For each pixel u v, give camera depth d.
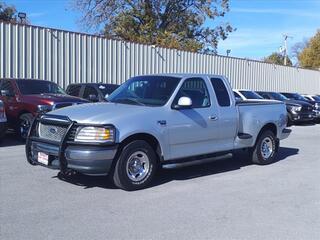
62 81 17.84
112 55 20.00
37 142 7.44
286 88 33.81
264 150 9.95
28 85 13.33
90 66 18.98
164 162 7.77
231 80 28.00
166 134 7.61
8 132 14.24
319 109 23.08
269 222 5.75
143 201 6.63
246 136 9.30
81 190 7.17
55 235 5.11
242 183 8.00
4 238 4.98
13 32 16.02
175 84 8.06
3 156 10.20
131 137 7.20
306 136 16.66
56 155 7.00
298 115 21.80
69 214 5.91
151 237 5.12
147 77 8.52
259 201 6.76
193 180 8.16
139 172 7.33
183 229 5.41
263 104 9.98
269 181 8.21
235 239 5.11
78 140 6.84
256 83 30.38
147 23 41.75
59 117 7.19
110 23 41.53
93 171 6.82
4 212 5.93
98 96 15.38
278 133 10.29
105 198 6.74
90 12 40.09
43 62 17.08
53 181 7.71
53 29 17.39
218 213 6.10
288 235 5.27
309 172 9.16
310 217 6.00
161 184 7.77
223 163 10.05
